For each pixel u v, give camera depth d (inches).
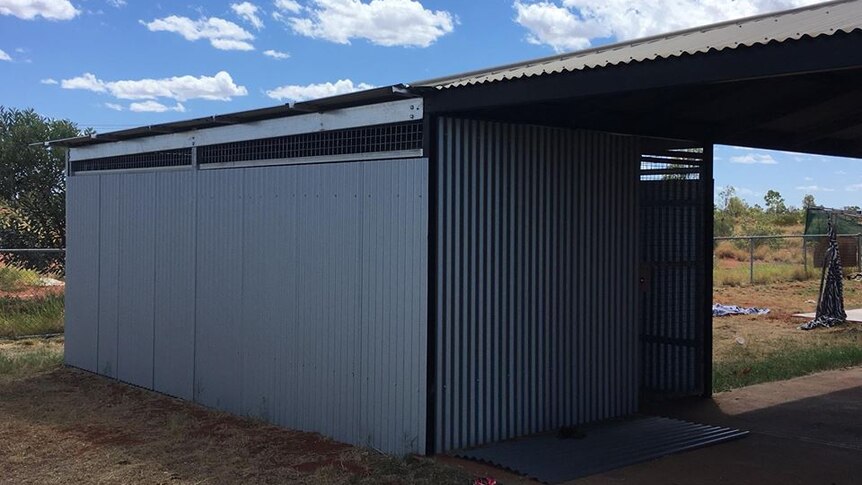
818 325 526.6
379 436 239.5
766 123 285.3
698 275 319.0
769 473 217.0
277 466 223.3
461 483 203.3
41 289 630.5
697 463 225.1
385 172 238.1
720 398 319.9
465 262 233.5
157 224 336.5
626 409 282.7
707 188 315.0
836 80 213.2
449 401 230.4
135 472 220.5
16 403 311.7
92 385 348.8
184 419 283.1
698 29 260.5
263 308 282.4
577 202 263.9
